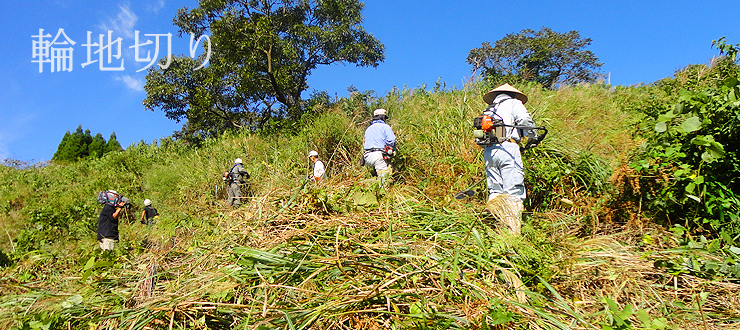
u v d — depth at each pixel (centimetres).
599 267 208
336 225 231
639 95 584
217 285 189
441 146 464
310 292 169
